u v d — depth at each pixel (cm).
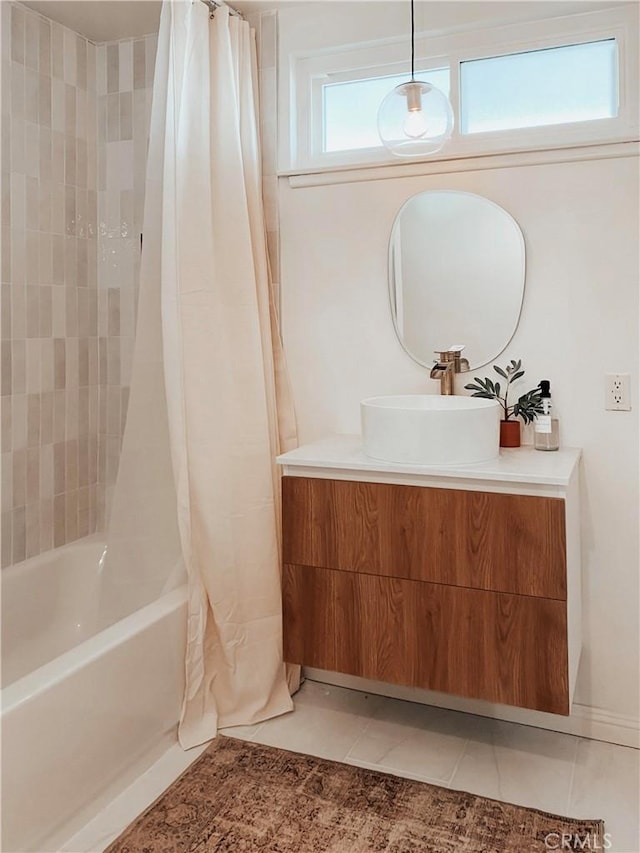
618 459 229
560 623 193
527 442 241
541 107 236
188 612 231
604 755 225
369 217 255
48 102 268
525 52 235
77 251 285
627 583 230
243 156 251
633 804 200
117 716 201
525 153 232
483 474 197
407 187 250
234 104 241
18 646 254
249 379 244
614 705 233
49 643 264
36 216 264
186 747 226
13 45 252
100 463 299
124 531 244
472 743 231
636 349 225
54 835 181
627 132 222
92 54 289
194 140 228
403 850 180
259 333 246
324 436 268
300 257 266
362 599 215
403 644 210
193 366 228
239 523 242
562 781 210
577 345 232
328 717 247
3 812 164
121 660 202
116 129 290
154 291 228
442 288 247
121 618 247
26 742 170
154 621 216
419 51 246
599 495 232
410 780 210
